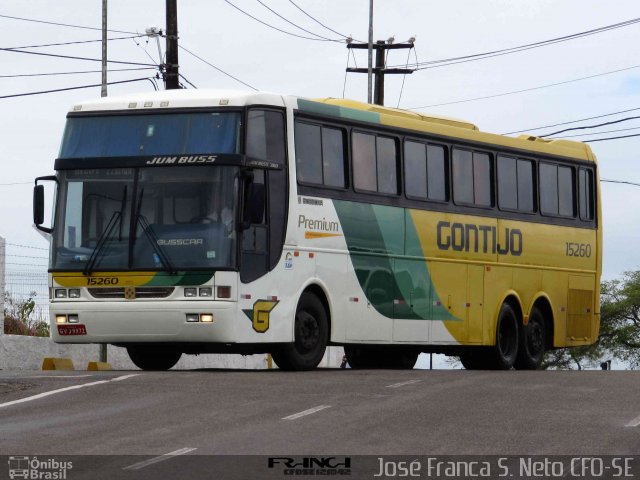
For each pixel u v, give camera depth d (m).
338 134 27.16
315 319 26.31
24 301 34.31
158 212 24.66
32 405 19.36
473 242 30.94
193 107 25.00
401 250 28.67
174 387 21.50
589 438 16.30
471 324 30.88
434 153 30.00
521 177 32.88
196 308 24.20
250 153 24.78
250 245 24.70
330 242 26.66
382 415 18.33
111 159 25.06
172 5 42.75
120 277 24.64
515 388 22.08
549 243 33.69
